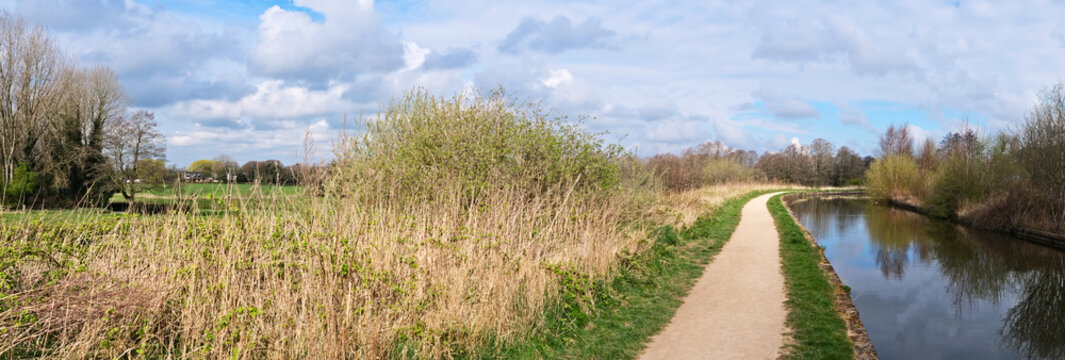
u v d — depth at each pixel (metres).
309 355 4.71
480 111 11.59
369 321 5.08
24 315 4.71
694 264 11.42
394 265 6.33
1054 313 10.61
